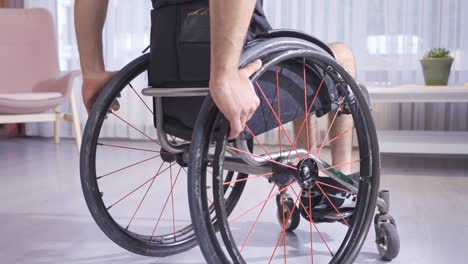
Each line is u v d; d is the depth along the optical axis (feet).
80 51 4.08
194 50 3.40
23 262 4.32
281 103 3.46
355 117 3.70
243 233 5.08
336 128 4.41
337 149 4.45
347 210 4.33
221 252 3.13
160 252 4.19
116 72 4.12
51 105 9.95
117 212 5.94
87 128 3.86
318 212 4.28
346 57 4.13
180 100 3.70
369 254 4.48
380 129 11.68
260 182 7.64
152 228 5.32
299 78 3.51
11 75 11.22
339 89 3.69
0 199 6.66
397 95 8.56
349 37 11.60
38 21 11.49
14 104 9.45
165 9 3.60
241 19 2.76
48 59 11.33
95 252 4.57
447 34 11.08
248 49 3.15
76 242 4.86
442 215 5.78
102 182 7.75
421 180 7.92
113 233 3.96
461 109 11.28
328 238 4.91
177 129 3.78
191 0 3.48
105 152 10.94
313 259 4.33
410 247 4.65
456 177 8.18
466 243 4.76
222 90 2.80
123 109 12.94
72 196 6.79
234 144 3.36
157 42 3.64
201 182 3.07
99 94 4.03
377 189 3.78
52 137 13.50
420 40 11.28
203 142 3.05
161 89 3.54
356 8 11.48
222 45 2.77
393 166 9.24
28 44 11.38
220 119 3.11
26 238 4.99
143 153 10.80
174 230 4.97
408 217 5.69
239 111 2.89
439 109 11.37
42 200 6.58
